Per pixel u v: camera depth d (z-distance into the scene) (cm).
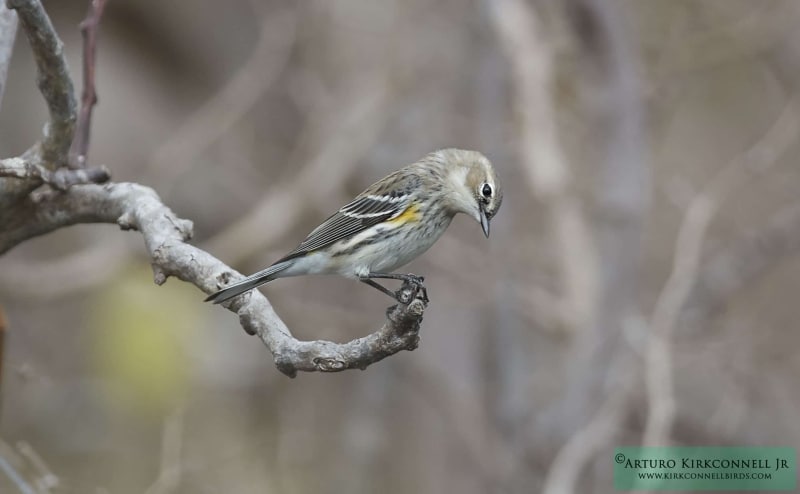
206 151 1673
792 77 1678
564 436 1365
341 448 1573
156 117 1780
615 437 1327
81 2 1667
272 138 1738
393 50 1542
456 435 1578
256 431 1572
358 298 1596
